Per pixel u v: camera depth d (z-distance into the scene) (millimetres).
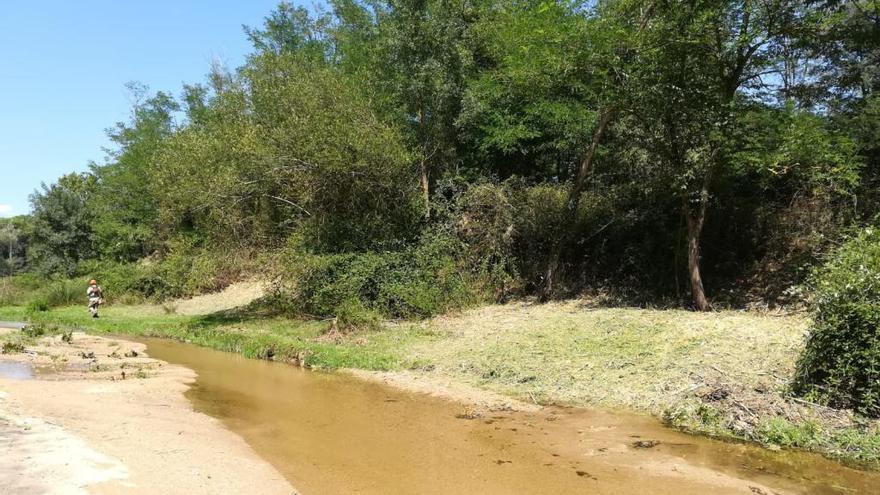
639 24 15336
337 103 20891
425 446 8414
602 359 11922
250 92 23000
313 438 8805
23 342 18000
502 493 6848
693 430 8859
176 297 30328
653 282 17875
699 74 14508
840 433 8133
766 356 10578
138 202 36938
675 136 15039
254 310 23531
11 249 67188
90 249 46281
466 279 20203
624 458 7832
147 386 11906
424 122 22688
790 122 14125
